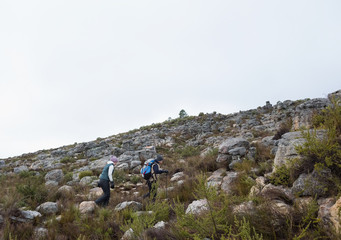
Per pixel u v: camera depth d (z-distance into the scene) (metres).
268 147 7.41
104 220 4.36
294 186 3.30
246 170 5.95
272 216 2.63
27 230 3.81
